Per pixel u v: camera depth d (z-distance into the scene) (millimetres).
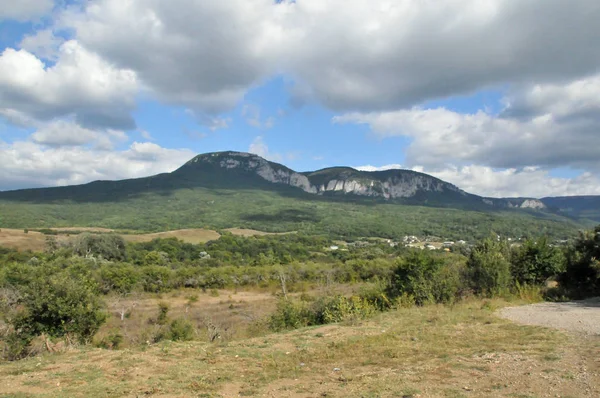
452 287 16031
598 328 9445
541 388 5434
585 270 18984
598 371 5984
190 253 76500
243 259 74375
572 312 12141
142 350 9148
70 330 11531
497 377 6012
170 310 31906
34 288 11680
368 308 13906
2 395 6184
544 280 19781
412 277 16562
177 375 7074
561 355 7039
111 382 6766
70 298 11797
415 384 5867
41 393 6250
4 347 10906
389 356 7746
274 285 48719
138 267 51281
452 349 8016
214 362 7973
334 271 50219
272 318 14836
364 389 5773
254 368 7480
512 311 12758
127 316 28281
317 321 14500
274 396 5801
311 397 5648
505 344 8188
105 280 41625
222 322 23266
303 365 7477
